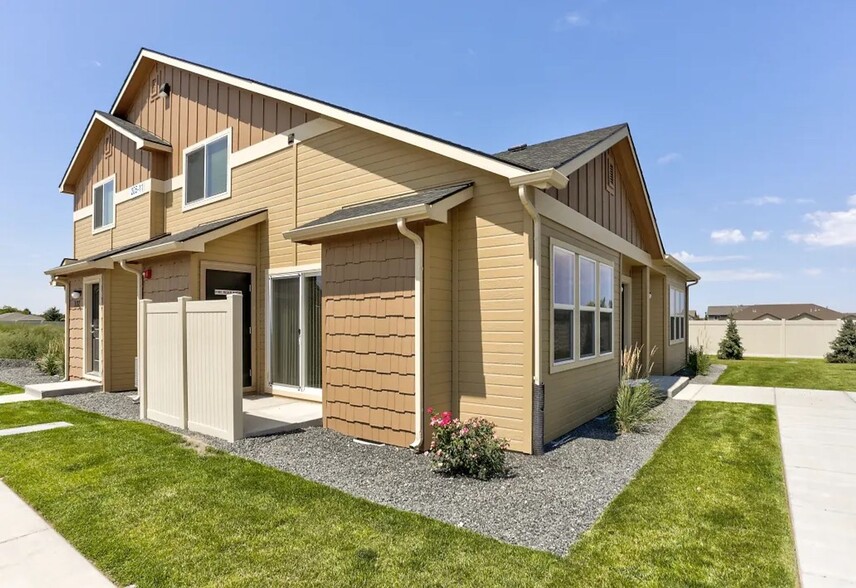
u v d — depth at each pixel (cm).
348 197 736
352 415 609
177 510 371
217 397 590
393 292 573
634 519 364
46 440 573
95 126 1258
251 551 307
